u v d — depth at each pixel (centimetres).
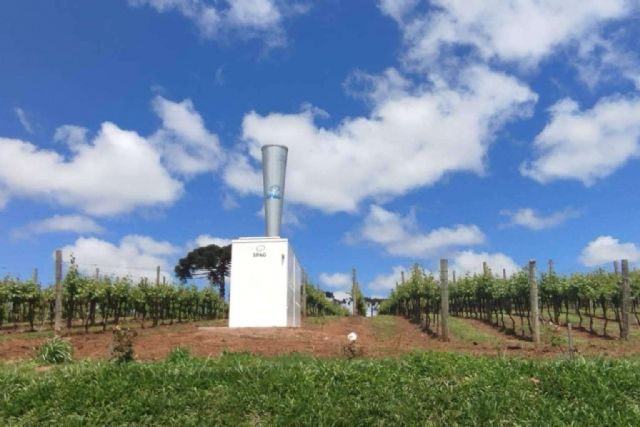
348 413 766
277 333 1545
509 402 777
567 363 910
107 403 811
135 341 1396
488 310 2748
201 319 3825
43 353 1149
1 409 812
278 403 793
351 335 1166
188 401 806
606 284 2112
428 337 2094
